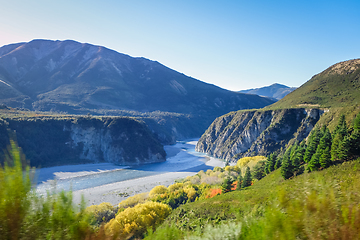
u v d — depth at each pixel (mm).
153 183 72000
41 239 3602
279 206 4402
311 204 4219
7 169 3635
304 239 3949
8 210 3537
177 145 184250
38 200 3799
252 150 102938
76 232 3799
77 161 106000
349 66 115250
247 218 4676
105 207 35750
